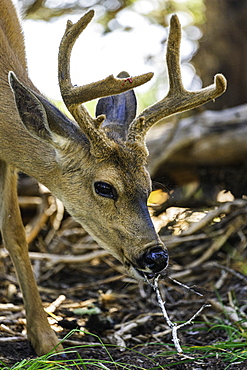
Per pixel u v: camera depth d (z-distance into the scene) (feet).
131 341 34.58
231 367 29.04
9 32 34.73
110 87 28.37
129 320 37.78
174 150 50.65
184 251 47.93
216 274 44.11
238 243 48.01
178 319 37.65
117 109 33.30
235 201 48.39
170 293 42.37
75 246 49.21
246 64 56.70
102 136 29.84
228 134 50.52
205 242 48.19
